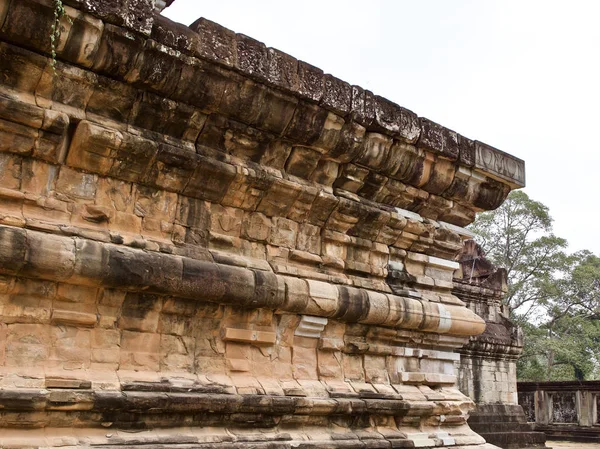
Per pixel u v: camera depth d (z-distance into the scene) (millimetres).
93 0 5840
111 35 6027
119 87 6328
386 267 9062
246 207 7512
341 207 8297
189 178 6934
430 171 9188
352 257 8656
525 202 43812
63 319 5984
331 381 8109
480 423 17703
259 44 7164
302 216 8047
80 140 6145
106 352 6238
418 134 8766
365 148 8320
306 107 7539
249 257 7520
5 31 5590
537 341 39438
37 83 5930
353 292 8219
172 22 6480
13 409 5387
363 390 8273
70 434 5711
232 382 7023
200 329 6992
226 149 7285
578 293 44125
